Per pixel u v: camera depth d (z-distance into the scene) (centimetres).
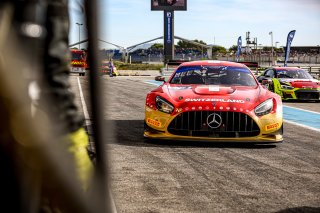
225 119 629
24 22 82
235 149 623
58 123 86
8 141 80
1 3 79
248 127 636
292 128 886
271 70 1733
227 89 685
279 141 650
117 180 429
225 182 433
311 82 1591
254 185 423
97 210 91
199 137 633
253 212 336
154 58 10638
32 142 81
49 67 86
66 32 88
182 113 637
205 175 462
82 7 81
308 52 9381
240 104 639
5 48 79
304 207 353
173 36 6706
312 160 557
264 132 637
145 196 376
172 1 6694
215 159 551
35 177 83
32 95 81
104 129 86
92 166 89
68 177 86
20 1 81
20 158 81
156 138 651
